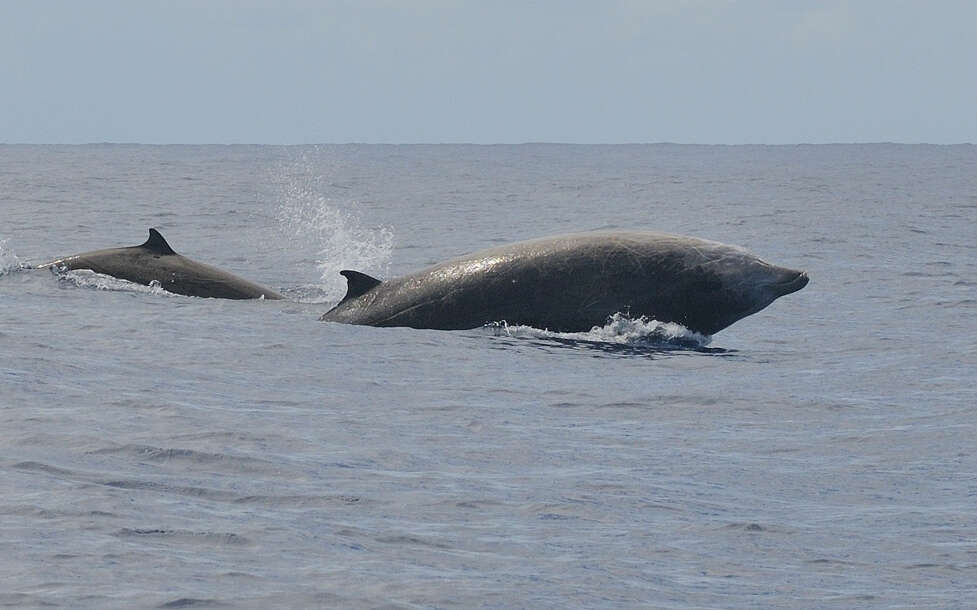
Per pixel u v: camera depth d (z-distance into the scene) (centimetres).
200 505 3275
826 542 3225
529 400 5256
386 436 4375
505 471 3925
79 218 17050
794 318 8256
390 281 7300
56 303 7631
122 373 5322
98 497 3266
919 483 3934
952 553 3134
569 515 3416
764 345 7106
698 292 6906
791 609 2703
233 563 2792
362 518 3266
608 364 6222
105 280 8419
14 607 2467
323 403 4978
